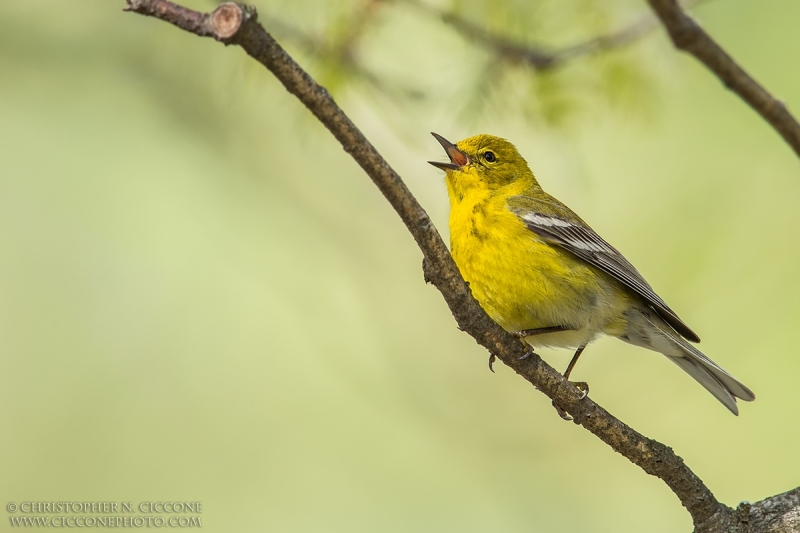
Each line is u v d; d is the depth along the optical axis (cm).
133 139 1356
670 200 1340
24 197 1316
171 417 1258
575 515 1240
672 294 1309
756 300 1286
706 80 1251
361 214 1362
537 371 689
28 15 1303
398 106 970
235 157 1356
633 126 1074
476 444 1276
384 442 1277
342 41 921
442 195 1348
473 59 970
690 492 695
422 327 1324
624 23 955
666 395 1313
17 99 1338
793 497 689
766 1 1179
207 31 529
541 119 972
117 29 1318
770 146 1309
